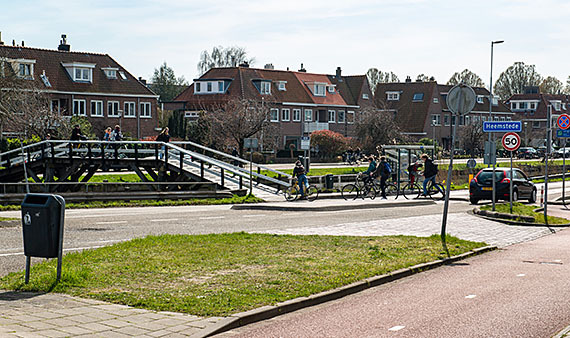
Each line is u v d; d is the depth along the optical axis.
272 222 18.17
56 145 32.97
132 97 64.94
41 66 60.56
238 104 59.03
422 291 9.47
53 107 59.84
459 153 79.75
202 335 6.62
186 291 8.43
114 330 6.67
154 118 66.81
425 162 30.22
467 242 14.36
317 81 80.25
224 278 9.28
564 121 22.69
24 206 8.59
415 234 15.82
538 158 83.69
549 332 7.25
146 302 7.79
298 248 12.20
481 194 27.47
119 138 34.38
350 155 59.06
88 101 62.09
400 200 28.30
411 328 7.33
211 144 56.03
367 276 9.95
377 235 15.30
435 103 89.81
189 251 11.43
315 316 7.85
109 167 29.98
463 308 8.38
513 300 8.89
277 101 72.62
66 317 7.11
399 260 11.48
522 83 130.12
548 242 15.80
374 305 8.50
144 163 30.05
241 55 103.56
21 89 47.41
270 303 7.98
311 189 27.77
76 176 31.70
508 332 7.23
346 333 7.07
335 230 16.27
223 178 28.62
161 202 24.12
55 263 9.97
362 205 24.67
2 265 10.51
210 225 17.05
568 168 62.19
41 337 6.29
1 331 6.43
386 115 68.81
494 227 18.38
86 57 64.50
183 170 29.62
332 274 9.86
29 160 29.95
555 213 24.25
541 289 9.70
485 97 101.00
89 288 8.48
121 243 12.12
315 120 78.50
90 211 20.78
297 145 76.00
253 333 7.00
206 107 70.12
